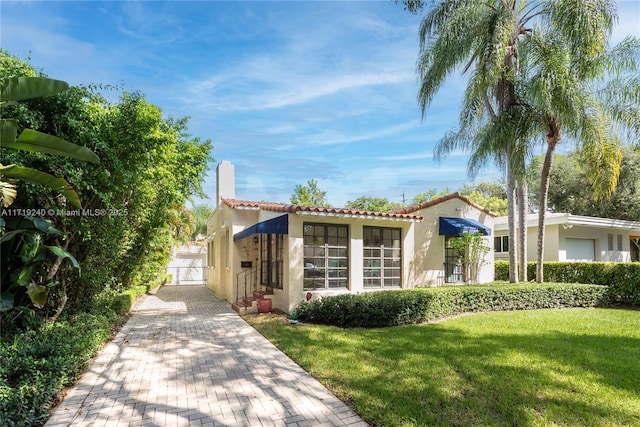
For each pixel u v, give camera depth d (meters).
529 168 14.84
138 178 9.41
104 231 9.24
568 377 6.09
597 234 22.22
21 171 5.84
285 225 11.69
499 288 12.98
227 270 17.20
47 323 7.79
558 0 12.83
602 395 5.42
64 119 7.21
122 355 7.68
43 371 5.41
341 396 5.52
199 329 10.28
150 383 6.07
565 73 12.41
